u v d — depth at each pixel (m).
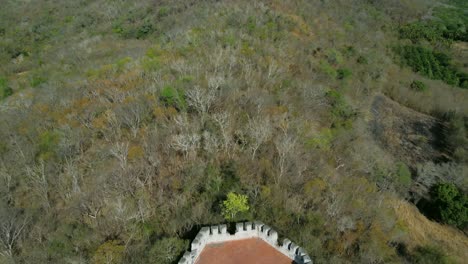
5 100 87.56
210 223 47.16
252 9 112.75
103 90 75.88
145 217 49.28
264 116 66.62
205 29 99.31
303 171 59.25
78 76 91.38
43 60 118.00
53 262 45.03
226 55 85.00
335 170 63.72
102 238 47.41
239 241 44.53
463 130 90.81
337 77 99.19
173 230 47.03
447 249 61.22
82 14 150.88
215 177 53.91
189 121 63.88
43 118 70.19
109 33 129.25
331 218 52.34
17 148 63.12
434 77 115.19
